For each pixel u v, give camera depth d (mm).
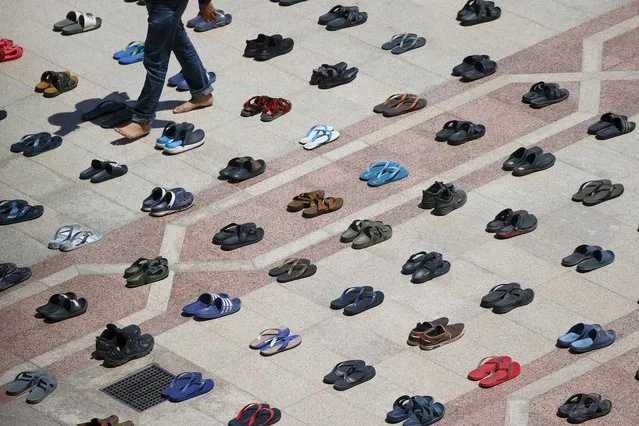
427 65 40312
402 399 28281
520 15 42750
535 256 32625
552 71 39938
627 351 29688
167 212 34594
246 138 37469
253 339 30500
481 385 28828
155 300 31922
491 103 38500
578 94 38781
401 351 29969
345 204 34750
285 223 34188
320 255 33031
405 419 27938
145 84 36938
